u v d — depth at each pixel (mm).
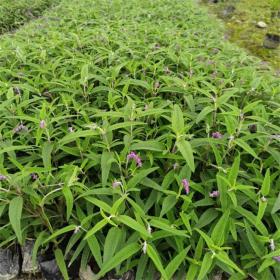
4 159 793
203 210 707
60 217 681
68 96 946
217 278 633
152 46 1368
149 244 580
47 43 1448
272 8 3018
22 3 3143
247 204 706
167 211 640
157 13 2238
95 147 784
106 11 2268
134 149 706
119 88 1076
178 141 670
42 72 1110
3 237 687
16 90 1037
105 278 636
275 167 743
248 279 622
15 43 1407
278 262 582
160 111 773
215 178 728
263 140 784
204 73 1143
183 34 1804
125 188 633
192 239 625
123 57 1242
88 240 595
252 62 1460
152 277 610
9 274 663
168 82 1023
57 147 760
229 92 883
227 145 737
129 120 780
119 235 578
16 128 797
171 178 689
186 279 562
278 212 688
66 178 631
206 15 2562
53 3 3316
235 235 600
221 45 1676
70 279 652
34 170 590
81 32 1683
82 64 1176
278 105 943
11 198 639
